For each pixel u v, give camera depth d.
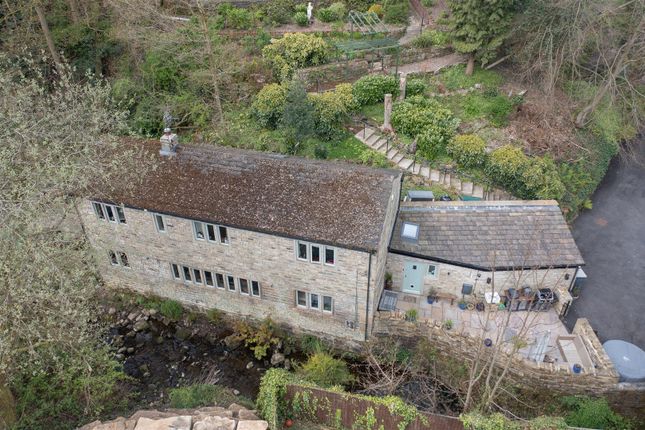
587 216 32.50
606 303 26.59
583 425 20.36
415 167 30.98
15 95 23.50
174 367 24.88
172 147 24.58
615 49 34.97
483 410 19.52
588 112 34.62
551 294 24.84
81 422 19.78
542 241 25.11
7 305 17.92
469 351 22.98
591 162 34.09
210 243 24.05
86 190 23.08
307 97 30.69
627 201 33.72
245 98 33.84
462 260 24.58
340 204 22.12
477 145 30.56
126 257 26.80
